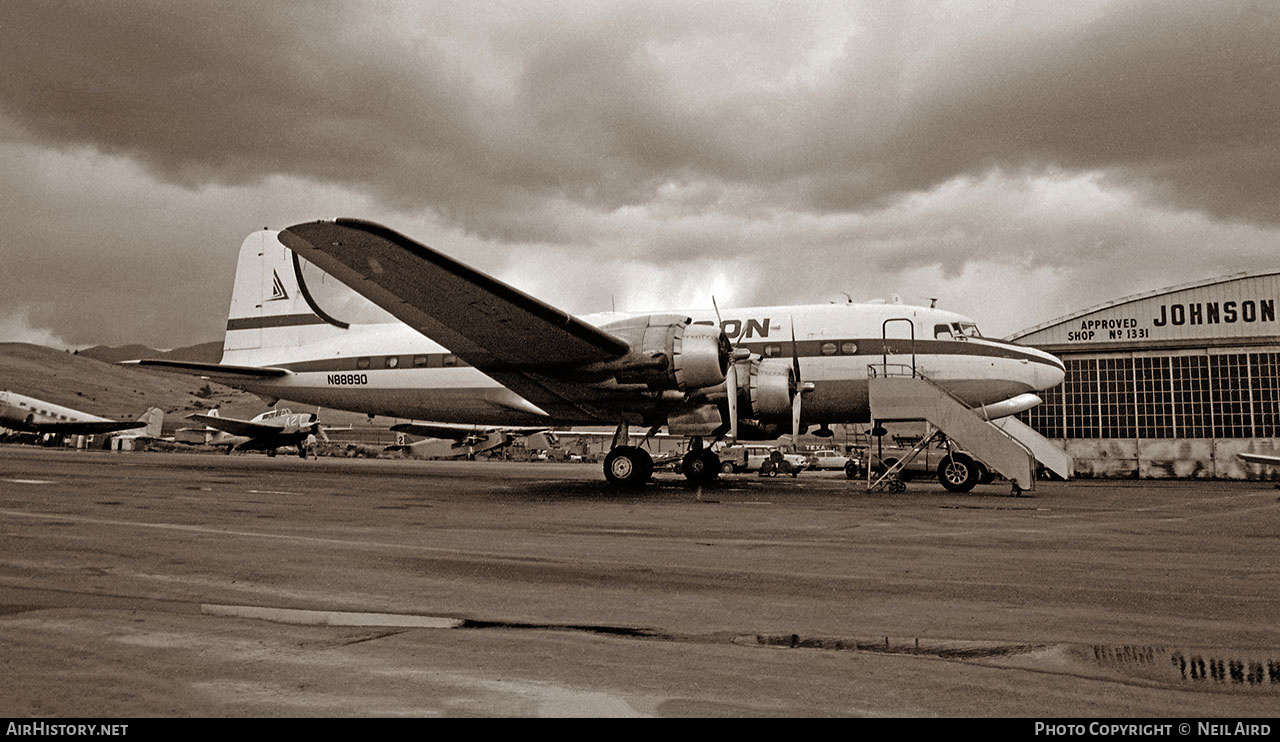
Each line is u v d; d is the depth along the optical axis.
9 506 9.32
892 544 7.08
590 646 3.49
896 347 16.31
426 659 3.26
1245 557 6.39
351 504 10.68
